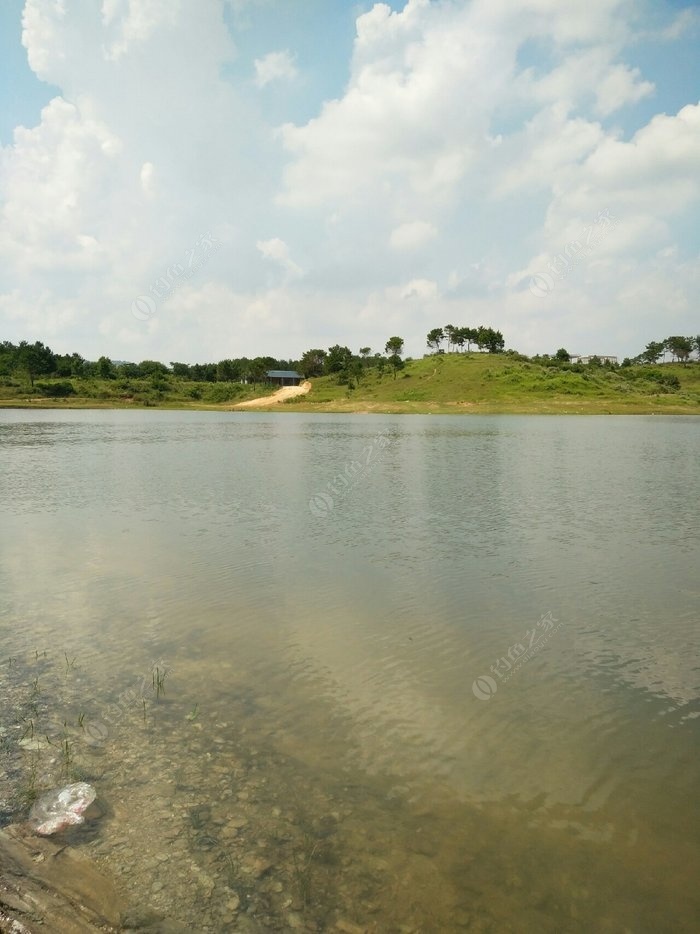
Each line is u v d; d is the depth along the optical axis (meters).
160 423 100.25
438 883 6.59
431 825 7.48
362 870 6.72
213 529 23.28
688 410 135.12
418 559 19.45
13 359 193.38
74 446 58.31
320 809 7.70
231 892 6.35
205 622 13.85
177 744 9.02
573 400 148.62
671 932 6.08
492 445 60.22
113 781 8.12
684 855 7.12
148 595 15.60
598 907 6.34
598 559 19.61
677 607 15.34
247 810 7.63
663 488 33.88
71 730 9.34
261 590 16.14
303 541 21.61
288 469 41.41
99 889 6.31
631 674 11.74
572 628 13.93
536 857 7.02
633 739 9.53
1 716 9.70
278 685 10.95
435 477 37.91
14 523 24.02
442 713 10.15
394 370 190.12
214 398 180.62
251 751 8.91
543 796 8.12
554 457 49.41
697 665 12.18
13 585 16.25
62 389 169.38
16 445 58.91
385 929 6.00
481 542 21.75
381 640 13.06
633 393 158.38
